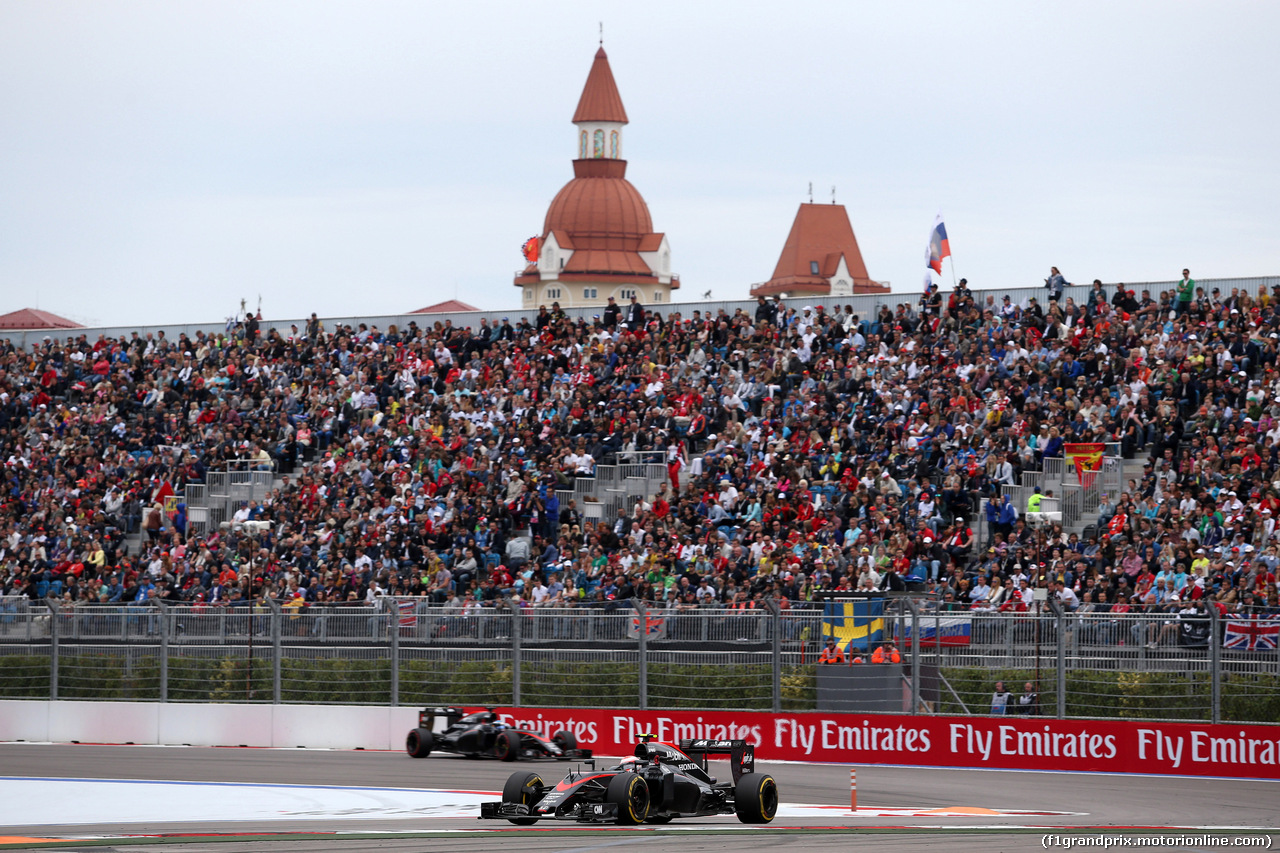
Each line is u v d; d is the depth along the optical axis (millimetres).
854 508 82938
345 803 48344
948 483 81000
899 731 60656
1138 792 50594
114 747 72000
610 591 80062
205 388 118438
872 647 63062
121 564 97062
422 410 107062
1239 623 56375
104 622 77188
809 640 64125
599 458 98375
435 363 113188
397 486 98438
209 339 124625
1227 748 54781
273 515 100250
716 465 90688
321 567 90625
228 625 74688
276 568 92750
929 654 62125
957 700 61188
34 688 78375
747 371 100938
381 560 90875
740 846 36812
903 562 75812
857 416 91250
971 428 86562
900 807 46844
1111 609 63906
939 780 54906
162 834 39938
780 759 63062
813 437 90188
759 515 85188
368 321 123125
